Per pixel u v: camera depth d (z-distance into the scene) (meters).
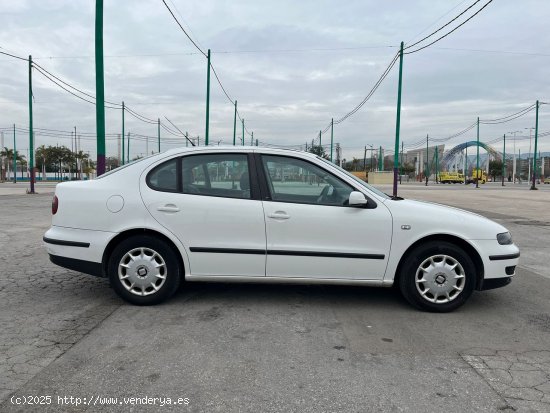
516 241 9.77
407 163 120.75
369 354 3.66
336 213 4.63
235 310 4.70
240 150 4.86
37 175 93.25
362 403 2.90
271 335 4.02
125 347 3.71
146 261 4.71
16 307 4.75
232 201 4.68
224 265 4.69
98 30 10.14
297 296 5.23
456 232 4.64
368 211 4.64
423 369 3.40
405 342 3.92
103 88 10.32
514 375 3.32
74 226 4.77
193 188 4.77
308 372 3.32
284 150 4.86
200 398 2.93
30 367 3.34
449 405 2.89
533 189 45.75
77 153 82.19
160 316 4.48
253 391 3.03
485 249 4.66
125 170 4.88
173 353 3.61
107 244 4.71
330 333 4.10
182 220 4.66
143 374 3.25
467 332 4.19
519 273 6.66
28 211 15.30
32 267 6.60
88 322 4.29
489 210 17.83
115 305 4.82
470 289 4.67
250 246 4.65
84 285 5.61
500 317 4.62
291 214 4.62
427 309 4.71
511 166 123.25
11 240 8.98
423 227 4.63
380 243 4.64
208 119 25.61
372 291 5.50
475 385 3.16
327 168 4.79
